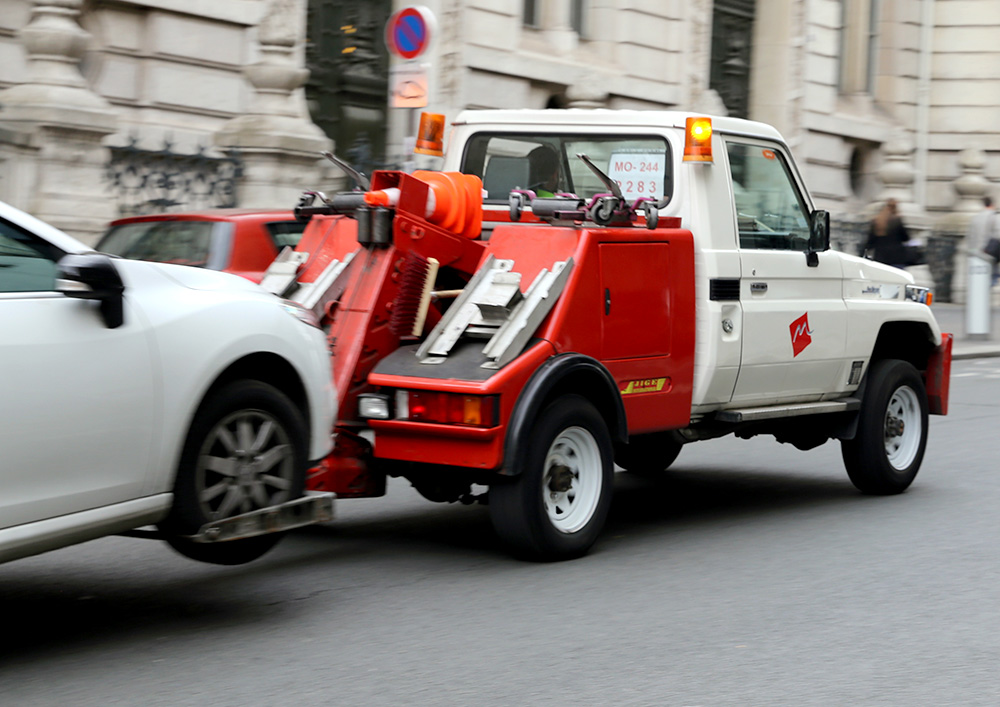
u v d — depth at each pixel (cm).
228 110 1834
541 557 702
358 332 694
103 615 604
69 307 497
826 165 3209
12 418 469
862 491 938
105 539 772
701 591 648
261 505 580
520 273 702
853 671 518
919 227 3238
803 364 847
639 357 741
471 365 677
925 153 3538
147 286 539
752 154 823
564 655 538
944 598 637
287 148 1739
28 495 479
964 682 505
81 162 1533
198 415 549
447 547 757
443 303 738
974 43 3488
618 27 2561
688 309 770
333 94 2066
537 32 2466
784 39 3003
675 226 771
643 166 798
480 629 578
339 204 743
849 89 3362
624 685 498
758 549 750
